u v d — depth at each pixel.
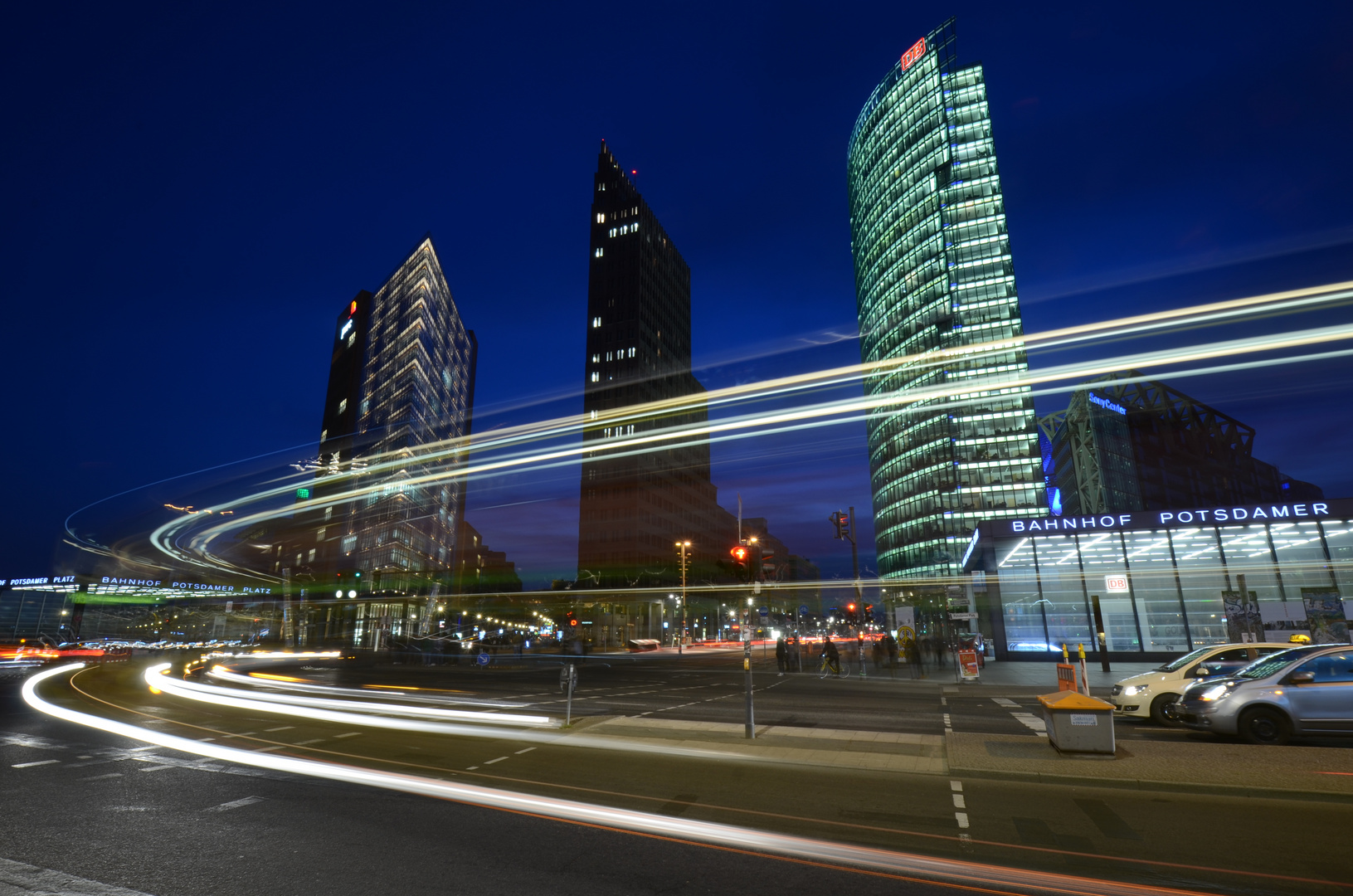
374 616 91.19
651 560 136.62
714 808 8.23
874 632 74.69
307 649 70.81
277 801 8.41
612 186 159.25
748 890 5.62
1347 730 11.45
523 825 7.46
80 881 5.71
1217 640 36.78
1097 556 39.88
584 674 34.44
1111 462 107.44
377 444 119.44
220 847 6.62
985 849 6.75
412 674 33.47
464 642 53.94
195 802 8.30
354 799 8.52
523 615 123.38
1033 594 40.53
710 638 131.38
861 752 11.80
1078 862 6.36
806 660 49.06
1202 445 123.50
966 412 121.31
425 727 14.86
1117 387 118.31
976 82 136.50
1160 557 38.69
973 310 125.38
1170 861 6.39
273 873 5.93
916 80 145.12
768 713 17.67
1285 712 11.77
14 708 17.58
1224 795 8.84
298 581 89.75
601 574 128.12
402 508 104.31
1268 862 6.36
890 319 143.50
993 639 40.81
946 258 130.00
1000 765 10.25
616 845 6.79
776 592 119.62
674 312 166.00
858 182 163.62
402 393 112.44
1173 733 13.75
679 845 6.79
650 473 141.38
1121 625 38.75
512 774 10.12
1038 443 115.81
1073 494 116.38
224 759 11.03
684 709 18.53
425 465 114.69
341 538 110.38
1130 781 9.27
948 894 5.58
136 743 12.52
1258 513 37.16
